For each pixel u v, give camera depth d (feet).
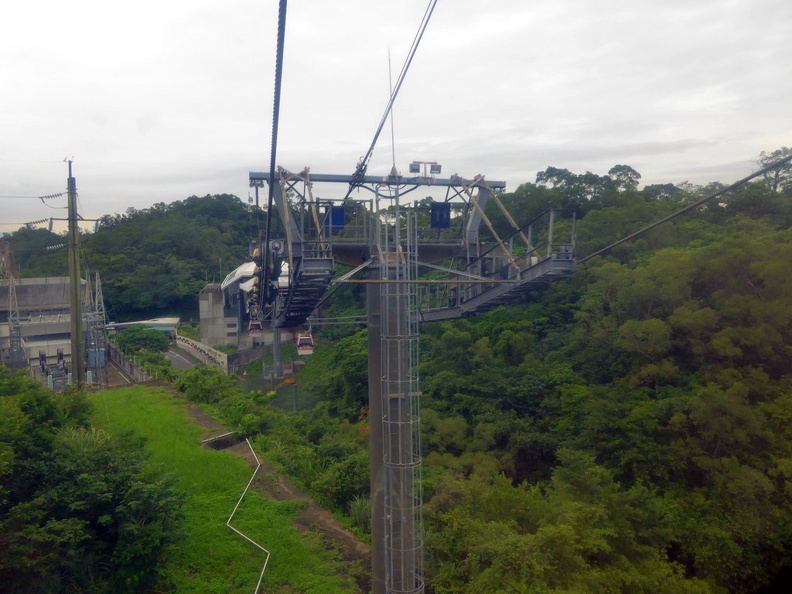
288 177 36.78
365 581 41.11
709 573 55.67
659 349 80.74
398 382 34.27
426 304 60.34
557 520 45.09
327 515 50.78
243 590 38.93
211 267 244.22
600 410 76.07
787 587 60.18
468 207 42.14
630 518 51.70
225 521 47.11
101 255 230.89
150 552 37.58
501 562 38.14
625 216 123.34
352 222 45.34
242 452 63.67
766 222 124.88
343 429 97.19
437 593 40.37
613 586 42.19
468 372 103.71
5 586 33.19
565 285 114.93
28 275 212.64
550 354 99.60
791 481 60.39
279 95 19.61
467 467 78.74
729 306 80.23
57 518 36.37
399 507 34.19
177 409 77.87
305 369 147.23
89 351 125.49
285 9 14.79
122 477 39.78
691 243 110.42
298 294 39.75
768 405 69.26
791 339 77.77
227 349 176.14
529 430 85.40
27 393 50.85
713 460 64.23
